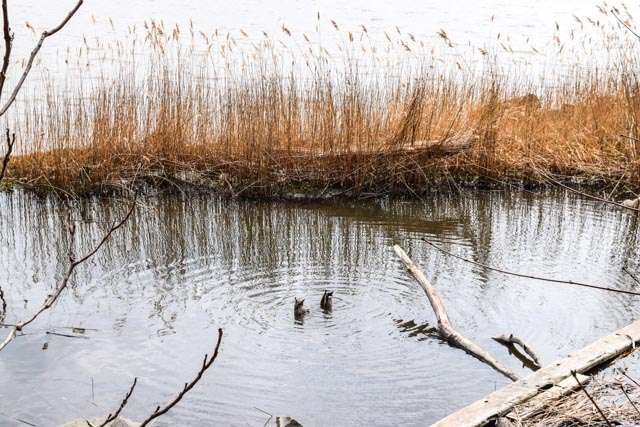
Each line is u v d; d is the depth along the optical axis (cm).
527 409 448
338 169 1196
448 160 1216
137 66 1861
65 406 567
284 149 1196
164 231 1022
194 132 1238
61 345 666
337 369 632
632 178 1207
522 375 629
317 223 1059
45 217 1074
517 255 923
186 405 573
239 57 2027
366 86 1273
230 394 591
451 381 614
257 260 908
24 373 615
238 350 664
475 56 2105
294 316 736
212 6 2972
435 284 825
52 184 1166
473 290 810
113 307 756
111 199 1162
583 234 1010
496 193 1217
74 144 1191
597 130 1309
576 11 2925
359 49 2189
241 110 1194
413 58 2011
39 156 1179
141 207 1122
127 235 1003
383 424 551
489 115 1240
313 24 2642
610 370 511
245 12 2869
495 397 466
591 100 1347
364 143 1195
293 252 938
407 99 1227
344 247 957
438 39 2381
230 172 1194
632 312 757
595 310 762
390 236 1000
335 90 1242
